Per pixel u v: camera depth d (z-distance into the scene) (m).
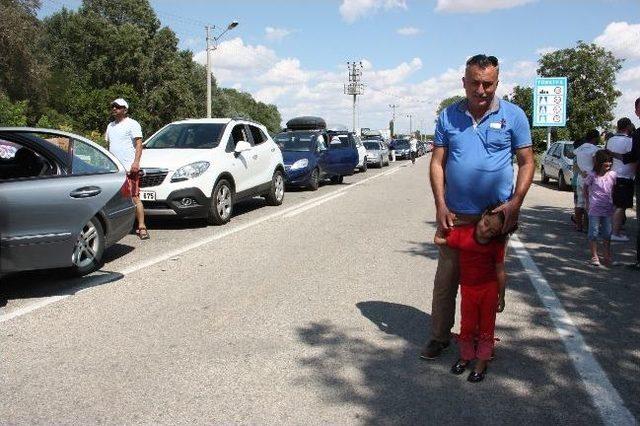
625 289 6.44
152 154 10.47
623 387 3.96
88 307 5.61
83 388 3.89
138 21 73.56
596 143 9.94
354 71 74.00
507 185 4.07
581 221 10.27
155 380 4.01
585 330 5.10
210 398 3.76
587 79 45.56
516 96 48.44
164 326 5.07
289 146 18.16
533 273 7.14
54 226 6.04
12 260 5.76
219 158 10.75
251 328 5.04
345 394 3.83
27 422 3.45
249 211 12.67
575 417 3.54
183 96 68.31
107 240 7.05
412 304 5.78
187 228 10.26
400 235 9.59
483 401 3.75
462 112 4.07
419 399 3.77
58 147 6.47
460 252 4.07
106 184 6.81
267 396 3.79
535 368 4.27
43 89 44.59
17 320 5.23
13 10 38.41
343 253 8.14
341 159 20.22
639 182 7.34
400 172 28.05
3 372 4.13
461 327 4.16
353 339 4.82
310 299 5.90
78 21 67.81
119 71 66.50
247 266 7.31
